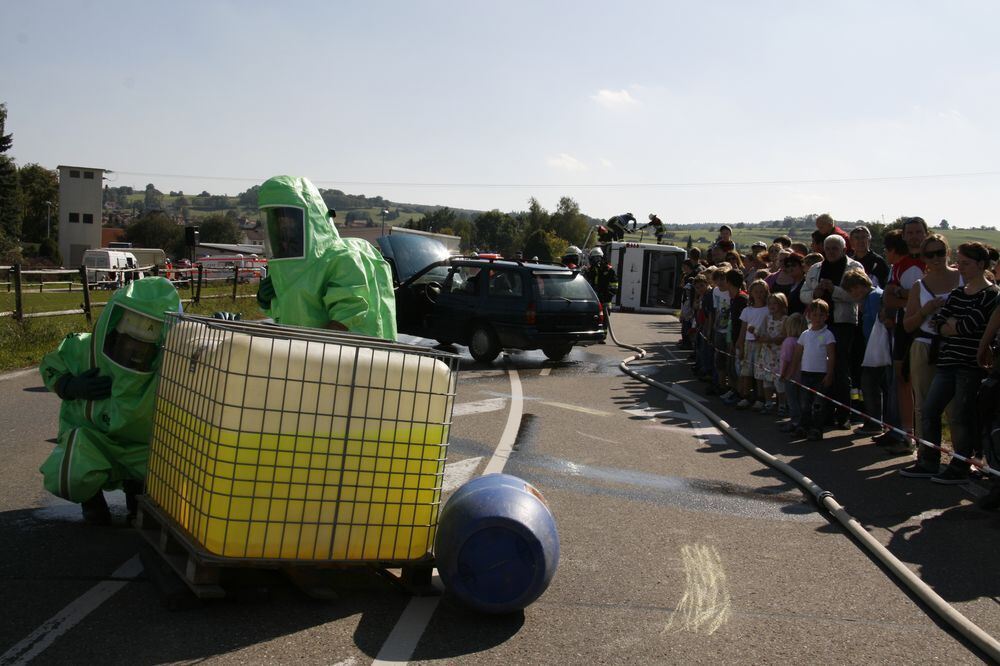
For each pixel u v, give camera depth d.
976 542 5.88
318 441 4.13
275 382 4.05
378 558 4.32
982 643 4.16
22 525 5.44
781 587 4.97
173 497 4.39
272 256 5.72
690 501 6.78
